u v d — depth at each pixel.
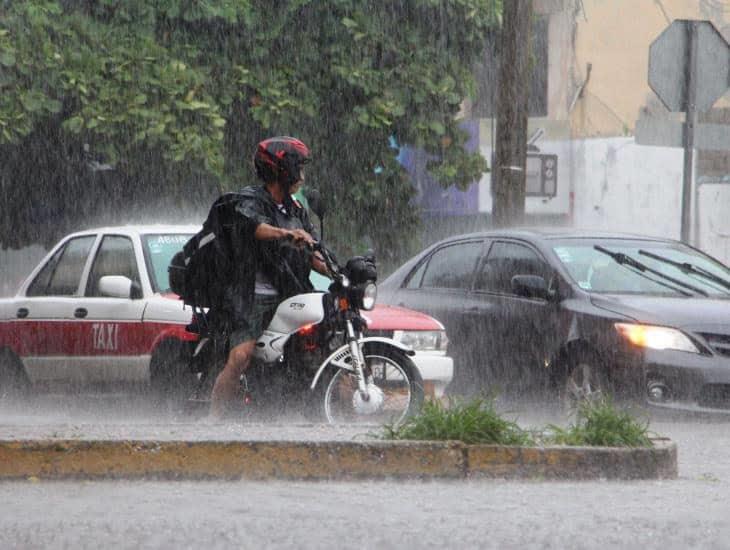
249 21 46.88
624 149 74.56
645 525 16.66
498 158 40.69
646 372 28.83
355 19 48.50
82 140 45.72
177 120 45.81
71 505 17.66
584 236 32.62
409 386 23.73
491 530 16.16
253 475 19.75
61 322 30.58
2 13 45.06
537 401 31.05
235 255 23.42
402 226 50.72
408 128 49.59
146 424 21.81
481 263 33.25
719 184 74.62
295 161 23.81
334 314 23.34
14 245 48.78
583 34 75.44
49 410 31.58
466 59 50.47
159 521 16.55
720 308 29.80
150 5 46.12
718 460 23.94
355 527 16.19
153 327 28.81
